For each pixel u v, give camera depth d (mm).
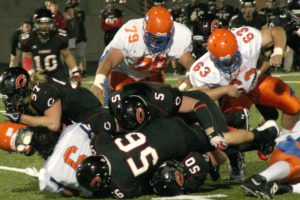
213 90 11617
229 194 10883
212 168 11336
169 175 10352
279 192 10719
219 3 33594
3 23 41656
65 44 17719
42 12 17406
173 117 10875
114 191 10344
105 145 10398
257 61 12312
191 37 13180
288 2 14367
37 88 10953
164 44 12836
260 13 26109
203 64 11836
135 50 12961
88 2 43344
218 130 10844
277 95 12922
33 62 17859
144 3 44250
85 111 11359
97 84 12844
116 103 10727
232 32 12125
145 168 10289
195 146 10805
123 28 13023
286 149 10773
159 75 14047
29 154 10781
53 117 10930
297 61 34750
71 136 10586
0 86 10984
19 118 11000
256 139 11141
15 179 12391
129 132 10648
